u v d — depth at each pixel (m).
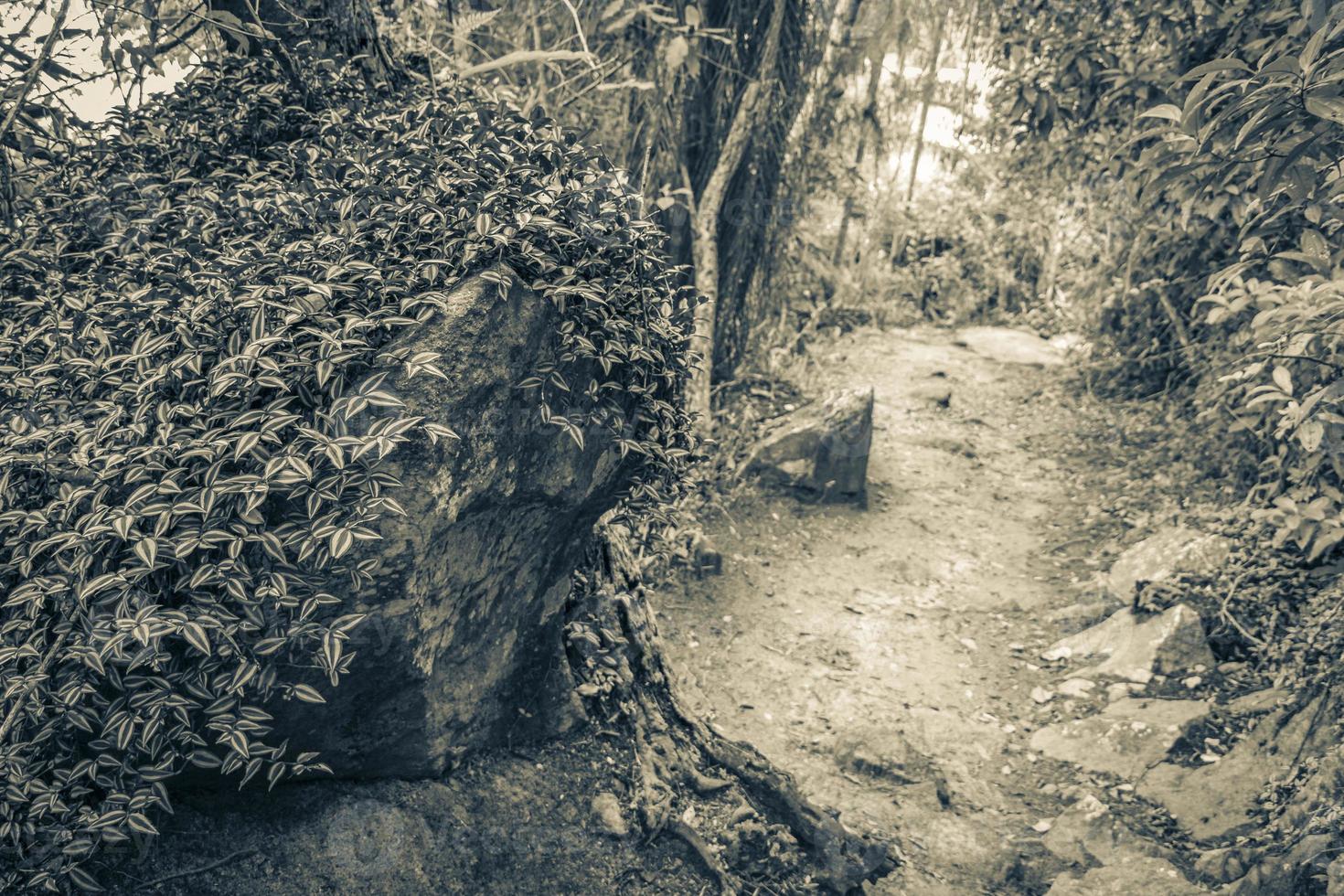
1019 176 11.42
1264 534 5.66
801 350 10.48
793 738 4.77
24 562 2.24
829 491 7.30
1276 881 3.46
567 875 3.10
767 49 7.27
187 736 2.34
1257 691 4.88
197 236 2.93
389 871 2.79
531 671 3.45
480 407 2.63
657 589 5.85
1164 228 7.56
